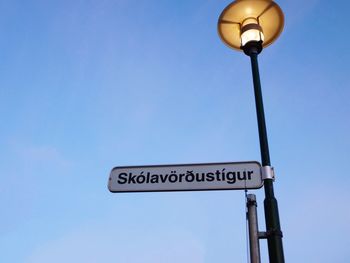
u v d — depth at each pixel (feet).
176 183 12.73
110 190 13.00
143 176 13.12
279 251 10.32
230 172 12.52
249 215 10.71
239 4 16.05
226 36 16.55
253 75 14.08
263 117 12.93
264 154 12.26
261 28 15.40
